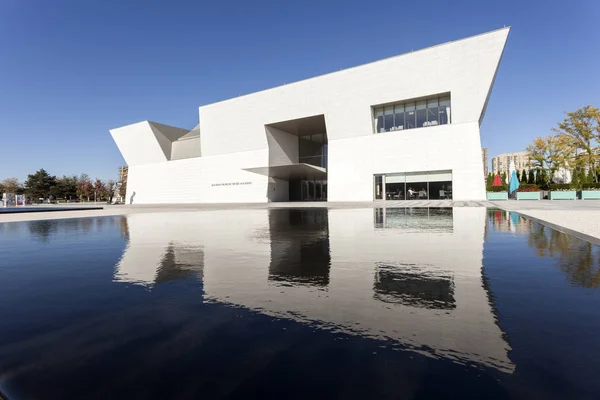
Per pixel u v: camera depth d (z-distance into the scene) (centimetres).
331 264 378
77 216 1502
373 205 2088
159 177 4050
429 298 250
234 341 180
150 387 138
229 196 3459
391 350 166
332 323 204
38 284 313
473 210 1372
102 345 179
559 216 970
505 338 178
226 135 3450
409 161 2525
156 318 218
